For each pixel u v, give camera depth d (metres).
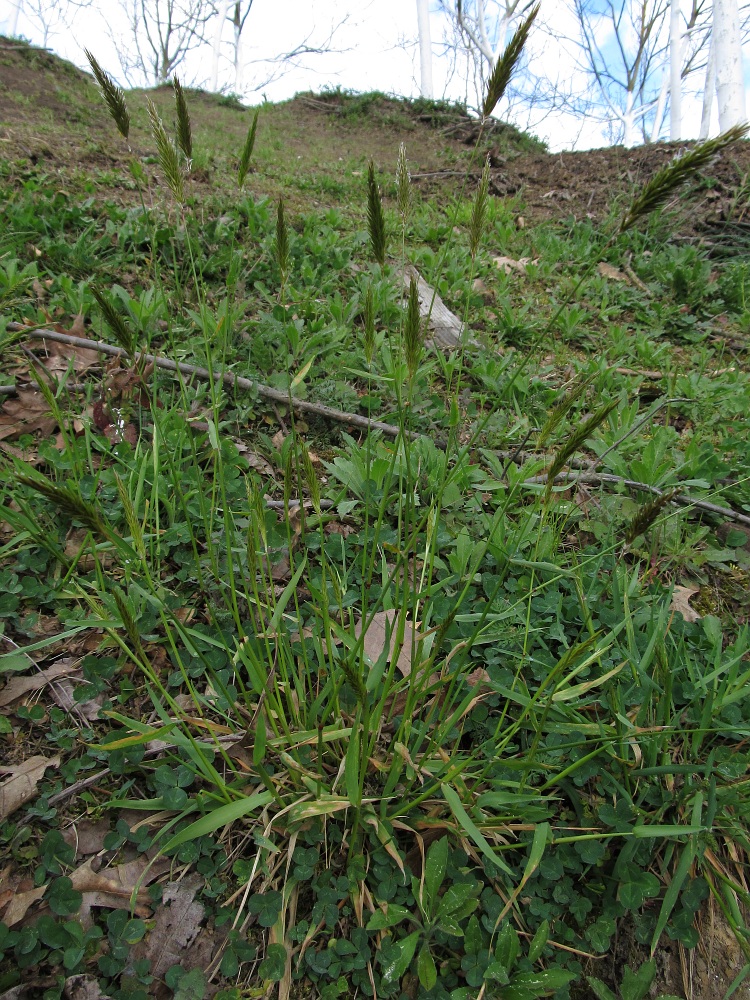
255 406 0.73
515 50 0.38
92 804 0.43
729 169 1.72
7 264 0.82
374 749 0.46
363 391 0.79
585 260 1.39
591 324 1.14
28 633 0.49
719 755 0.48
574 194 1.87
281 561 0.57
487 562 0.59
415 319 0.38
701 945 0.43
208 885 0.40
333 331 0.82
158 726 0.46
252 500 0.46
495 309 1.07
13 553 0.53
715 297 1.31
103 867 0.41
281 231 0.44
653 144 1.94
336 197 1.62
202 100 3.02
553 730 0.46
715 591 0.63
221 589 0.53
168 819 0.43
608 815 0.45
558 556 0.60
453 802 0.37
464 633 0.52
